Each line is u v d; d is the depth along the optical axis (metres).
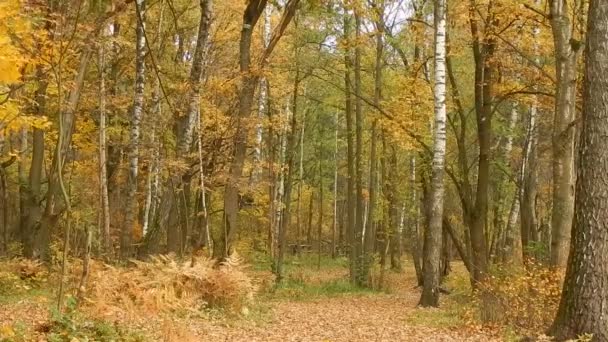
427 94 19.66
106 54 18.36
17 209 27.33
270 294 18.89
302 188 47.72
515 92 17.72
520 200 23.66
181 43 22.06
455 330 11.73
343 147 44.53
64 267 8.59
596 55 8.74
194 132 18.17
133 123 18.69
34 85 13.05
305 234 54.84
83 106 19.28
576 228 8.97
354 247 24.02
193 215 21.23
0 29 9.05
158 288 9.37
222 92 17.61
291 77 24.86
